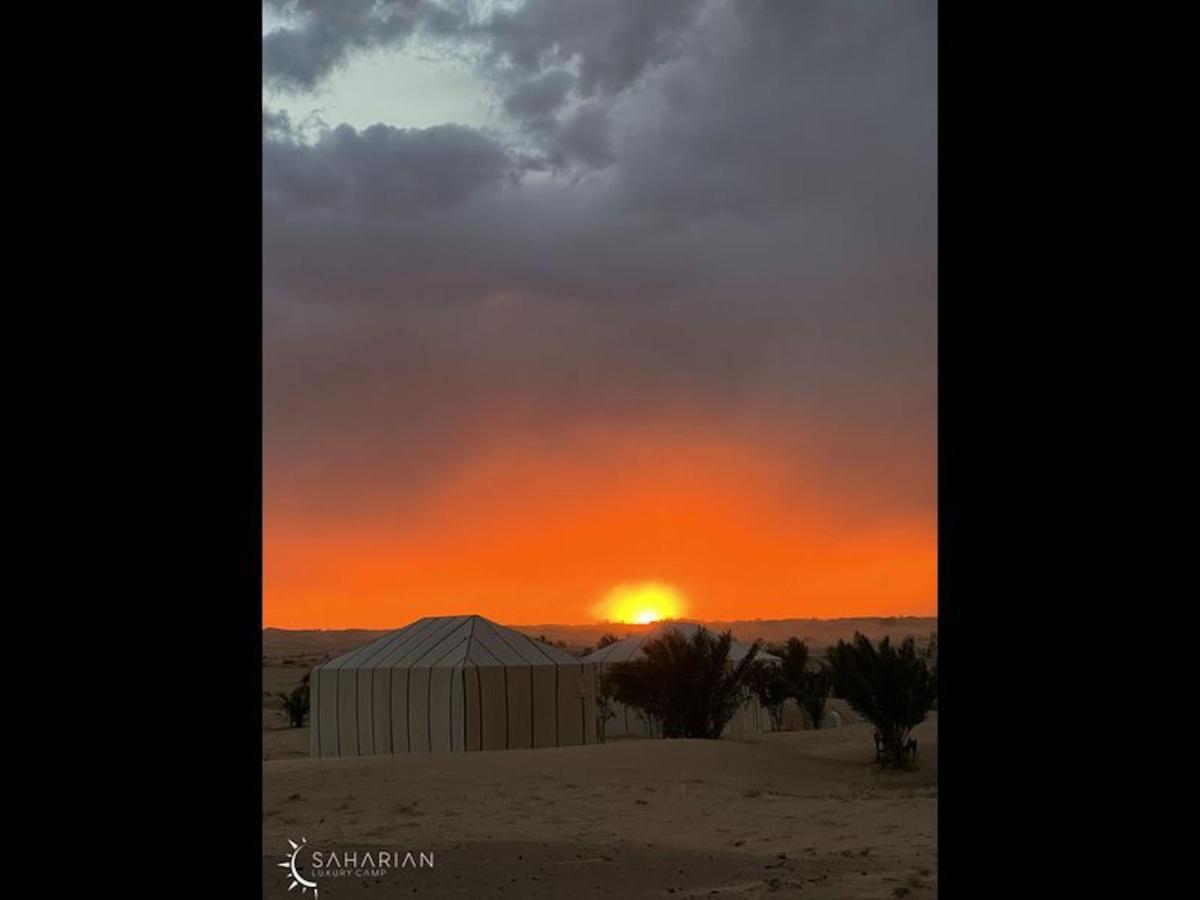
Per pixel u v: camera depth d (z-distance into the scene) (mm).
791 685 36750
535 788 17391
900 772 21359
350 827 13727
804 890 9539
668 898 9352
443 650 27266
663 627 35344
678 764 20000
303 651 141500
